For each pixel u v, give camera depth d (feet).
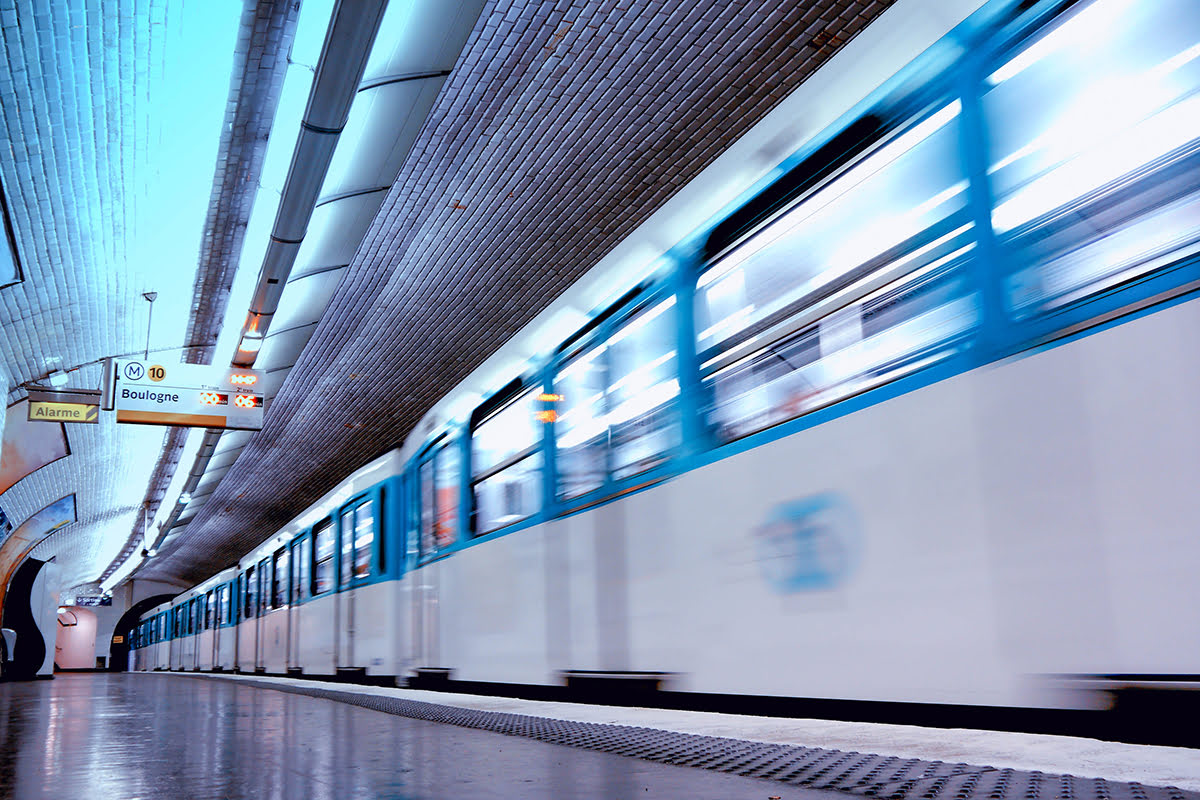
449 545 29.40
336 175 35.58
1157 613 9.08
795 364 14.24
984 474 10.96
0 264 38.45
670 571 17.02
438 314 51.47
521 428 24.29
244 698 33.27
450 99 32.04
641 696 17.76
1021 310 10.73
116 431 69.36
